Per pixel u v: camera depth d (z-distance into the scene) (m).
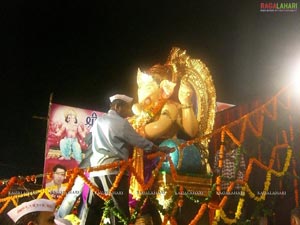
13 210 3.32
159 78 9.24
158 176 8.35
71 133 11.95
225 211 9.05
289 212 10.01
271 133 10.48
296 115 10.22
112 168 6.75
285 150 10.40
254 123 10.48
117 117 7.13
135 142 7.05
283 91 9.77
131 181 8.25
